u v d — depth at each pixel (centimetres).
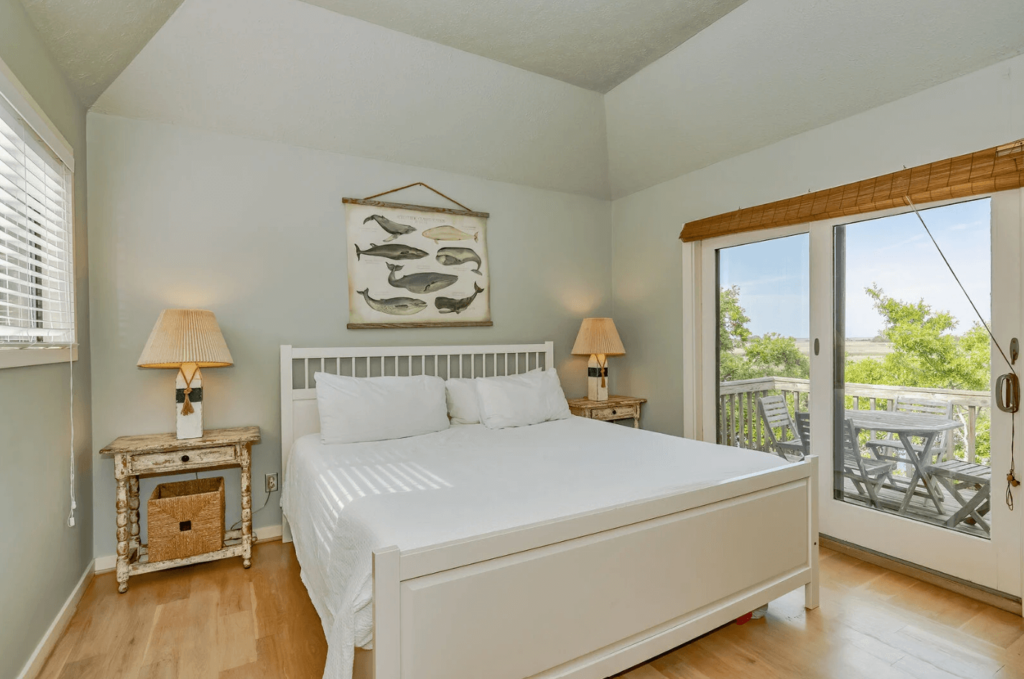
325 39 239
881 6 201
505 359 339
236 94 253
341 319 297
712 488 164
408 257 316
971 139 203
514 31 246
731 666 164
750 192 293
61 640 180
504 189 354
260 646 176
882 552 240
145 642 179
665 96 293
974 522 210
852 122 243
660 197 355
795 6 217
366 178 306
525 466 189
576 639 137
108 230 243
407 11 229
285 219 283
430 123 296
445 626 117
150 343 224
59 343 195
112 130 244
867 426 247
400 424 254
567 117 322
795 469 189
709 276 327
